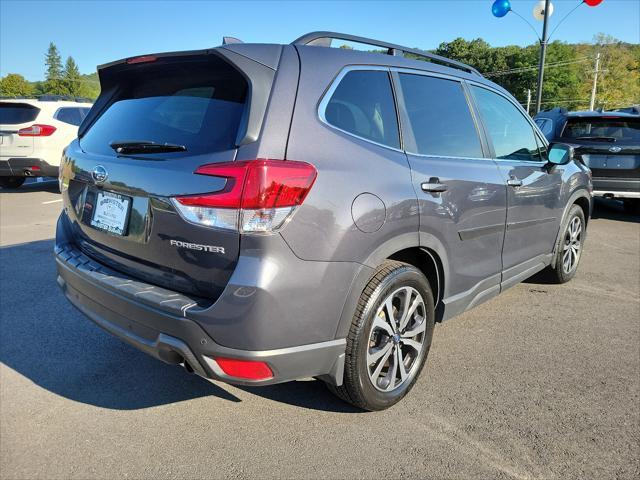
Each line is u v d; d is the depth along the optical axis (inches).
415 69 115.7
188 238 83.7
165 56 95.4
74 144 118.1
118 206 97.3
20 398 111.2
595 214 358.9
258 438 98.1
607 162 307.9
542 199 155.6
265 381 83.9
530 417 105.3
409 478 87.4
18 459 91.7
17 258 216.8
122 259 98.0
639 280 201.3
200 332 81.4
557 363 129.7
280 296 80.0
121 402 110.3
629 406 110.0
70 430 100.3
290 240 80.5
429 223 104.3
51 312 158.6
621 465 91.0
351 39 104.3
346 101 96.2
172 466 90.0
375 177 93.7
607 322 157.8
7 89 4827.8
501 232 134.3
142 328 89.4
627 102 3326.8
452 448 95.2
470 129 127.8
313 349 86.1
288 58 91.0
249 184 78.1
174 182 85.0
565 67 3294.8
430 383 118.8
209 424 102.7
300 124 86.1
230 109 87.0
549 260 173.5
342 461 91.5
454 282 118.3
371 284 95.0
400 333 105.6
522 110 158.1
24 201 372.8
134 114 104.1
